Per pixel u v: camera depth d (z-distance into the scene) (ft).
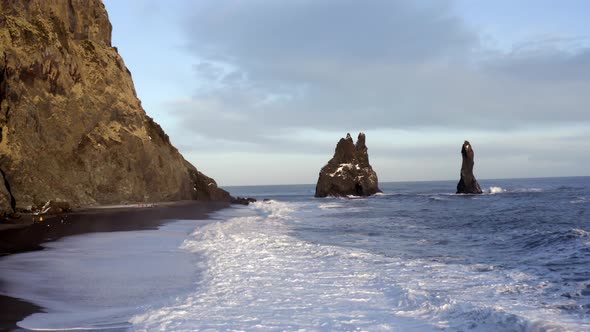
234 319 26.71
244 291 33.81
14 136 99.04
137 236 63.93
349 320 26.61
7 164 94.53
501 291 34.19
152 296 32.19
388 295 32.65
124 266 42.80
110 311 28.43
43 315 27.32
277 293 33.30
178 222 86.79
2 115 97.76
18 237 61.41
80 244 56.03
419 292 32.24
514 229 77.97
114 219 88.33
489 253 53.52
